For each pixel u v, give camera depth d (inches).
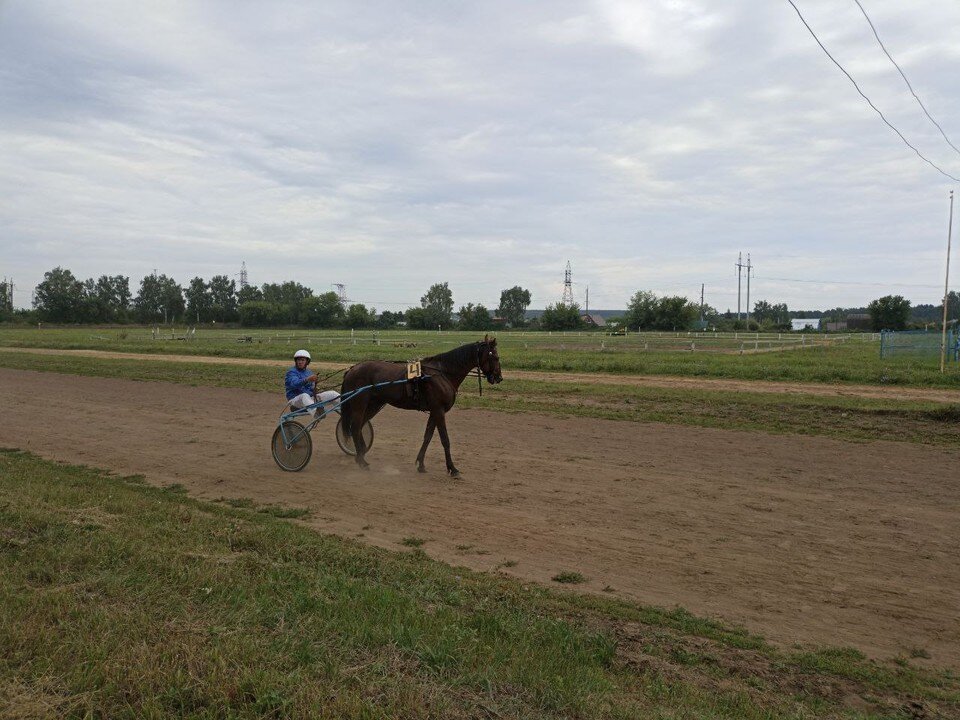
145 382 932.0
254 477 408.5
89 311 4448.8
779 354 1424.7
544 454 465.7
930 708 172.6
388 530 309.4
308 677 154.6
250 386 874.8
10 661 157.2
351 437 457.1
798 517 326.0
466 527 313.4
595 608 224.1
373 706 143.2
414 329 4256.9
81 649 161.6
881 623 220.5
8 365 1201.4
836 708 170.9
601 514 332.2
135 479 399.5
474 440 515.2
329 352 1540.4
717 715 157.4
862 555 277.3
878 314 3440.0
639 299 3663.9
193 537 266.5
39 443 511.5
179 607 191.3
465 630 189.3
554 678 165.6
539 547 287.4
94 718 138.3
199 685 149.2
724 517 326.3
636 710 155.1
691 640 203.9
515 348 1745.8
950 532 303.4
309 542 272.8
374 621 190.7
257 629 181.3
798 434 528.7
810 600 237.0
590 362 1144.2
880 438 508.7
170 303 4948.3
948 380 852.0
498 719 144.3
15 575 210.1
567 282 6102.4
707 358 1278.3
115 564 225.6
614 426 570.9
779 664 191.6
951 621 221.8
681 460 444.5
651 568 264.8
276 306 4685.0
